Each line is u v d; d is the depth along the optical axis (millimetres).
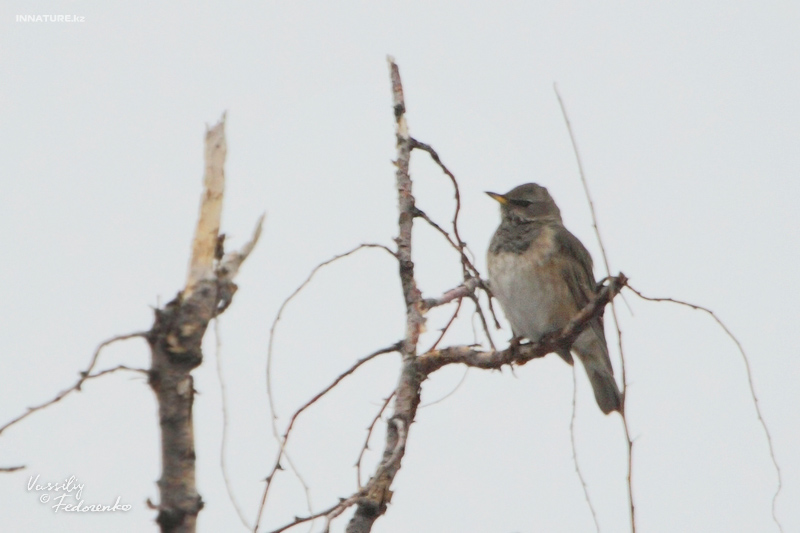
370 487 8086
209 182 7898
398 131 10805
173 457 6836
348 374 9188
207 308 7105
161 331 6934
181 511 6781
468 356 10023
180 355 6898
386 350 9555
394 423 8977
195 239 7645
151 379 6883
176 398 6879
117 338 6812
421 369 9844
